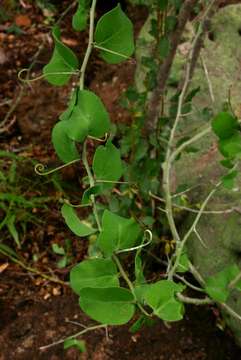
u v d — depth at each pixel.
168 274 1.19
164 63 1.52
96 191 0.99
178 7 1.47
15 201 1.87
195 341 1.60
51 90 2.21
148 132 1.61
